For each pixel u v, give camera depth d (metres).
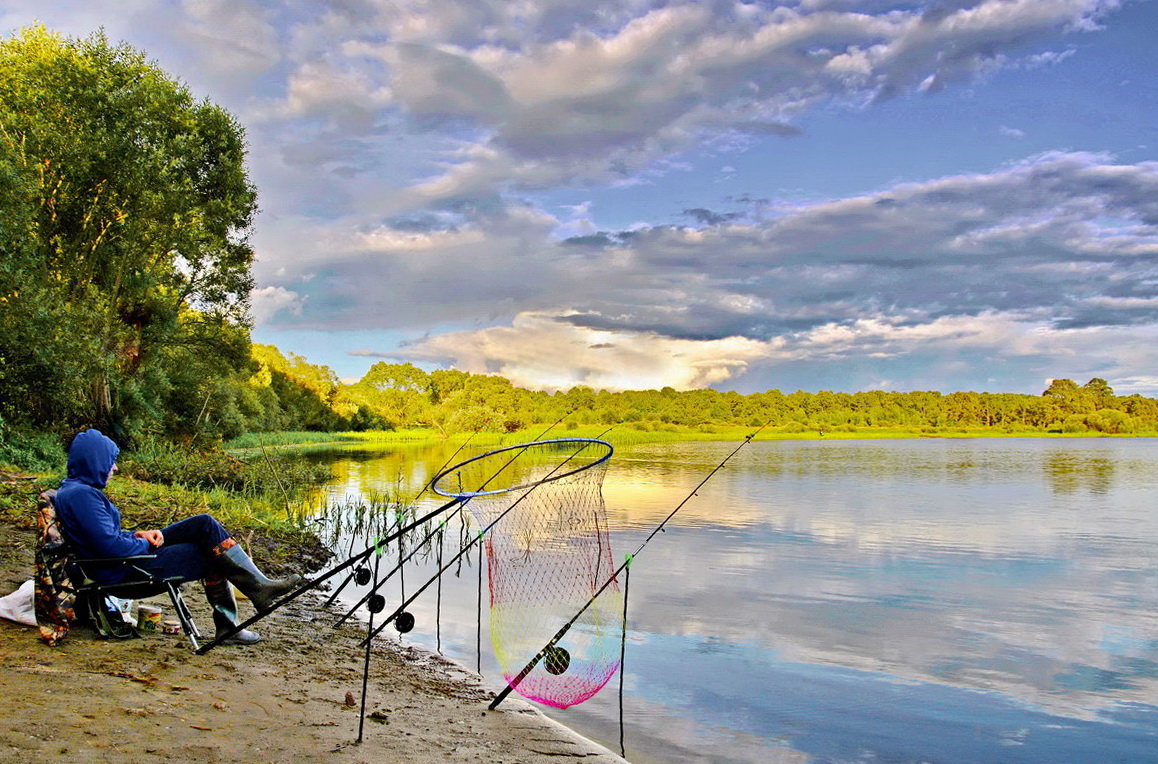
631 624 8.72
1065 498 25.52
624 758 4.94
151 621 5.89
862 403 118.62
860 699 6.40
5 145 21.62
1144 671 7.39
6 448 18.38
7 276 19.53
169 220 26.86
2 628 5.18
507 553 7.59
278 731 4.16
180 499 14.23
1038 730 5.83
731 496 24.83
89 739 3.56
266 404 65.62
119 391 25.52
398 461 40.81
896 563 13.34
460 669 6.70
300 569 11.29
